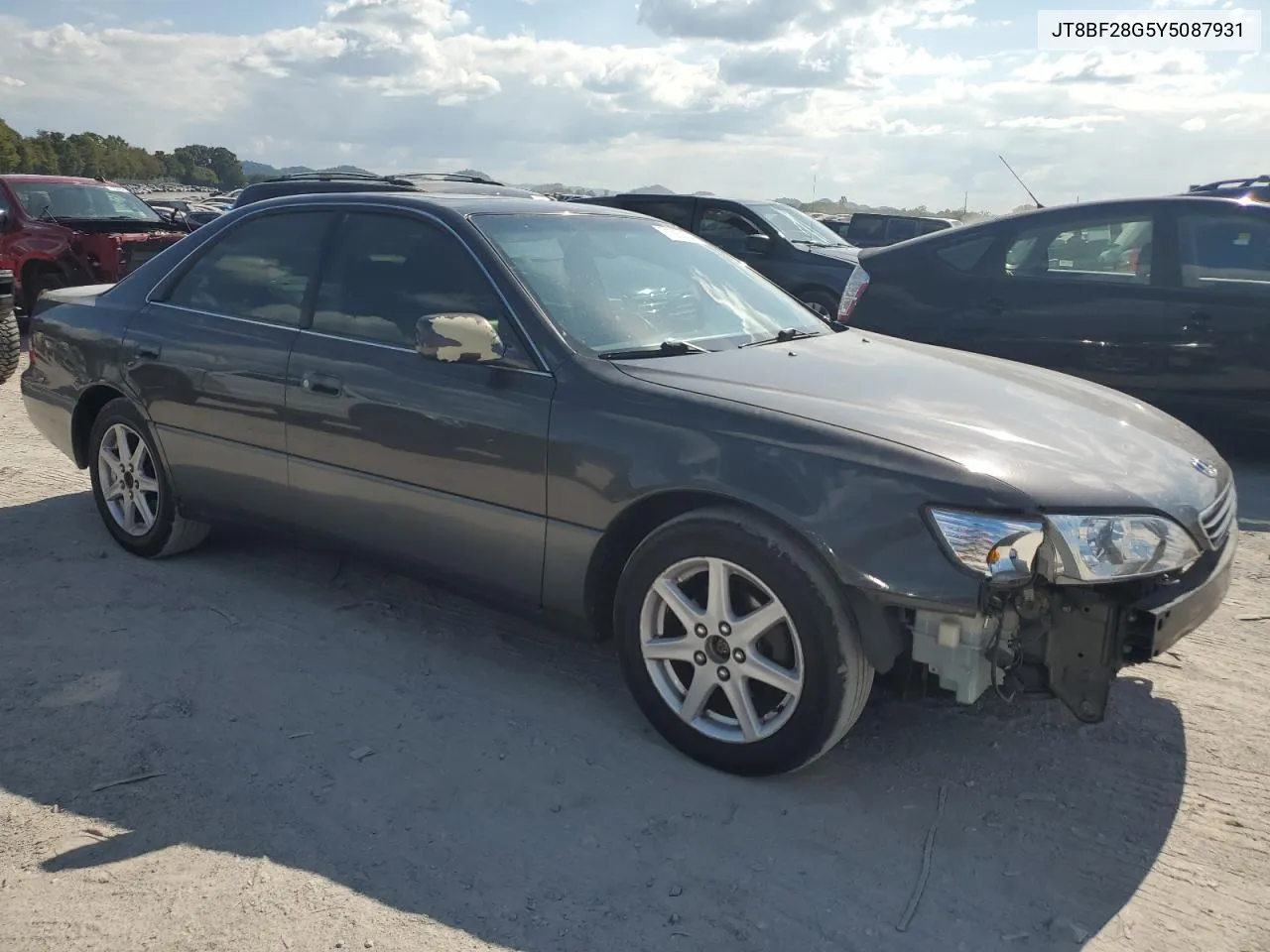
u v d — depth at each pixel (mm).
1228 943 2471
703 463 3045
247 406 4164
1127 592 2875
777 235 11070
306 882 2609
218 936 2410
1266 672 3846
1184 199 6699
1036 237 7078
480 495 3531
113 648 3912
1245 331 6430
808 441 2951
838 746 3322
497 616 4289
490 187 9141
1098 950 2443
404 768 3148
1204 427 6727
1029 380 3787
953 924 2521
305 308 4109
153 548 4754
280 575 4668
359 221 4074
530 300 3549
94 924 2441
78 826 2822
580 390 3332
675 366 3439
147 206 13469
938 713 3543
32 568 4676
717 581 3051
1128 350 6738
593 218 4273
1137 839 2867
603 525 3254
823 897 2607
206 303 4465
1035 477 2824
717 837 2836
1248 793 3084
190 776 3070
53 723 3357
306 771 3119
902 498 2795
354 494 3893
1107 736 3402
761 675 3018
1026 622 2873
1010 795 3064
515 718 3461
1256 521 5629
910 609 2859
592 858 2738
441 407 3580
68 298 5082
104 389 4805
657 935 2461
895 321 7457
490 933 2449
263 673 3734
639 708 3410
